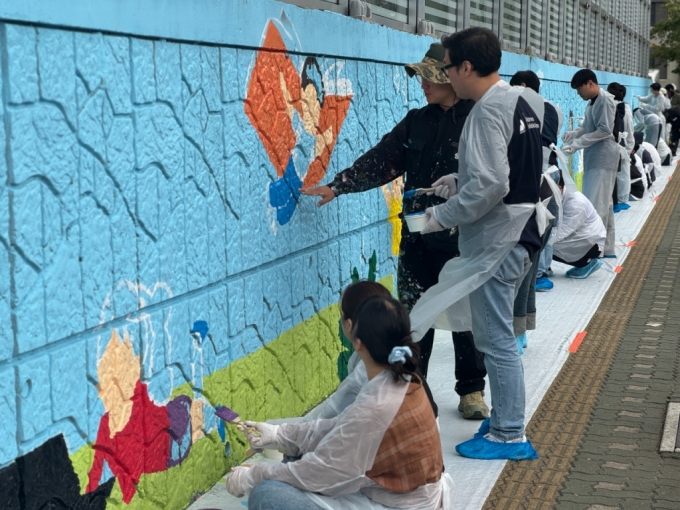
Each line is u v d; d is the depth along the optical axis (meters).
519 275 4.00
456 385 4.66
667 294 7.53
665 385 5.10
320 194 4.25
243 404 3.81
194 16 3.18
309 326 4.46
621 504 3.55
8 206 2.36
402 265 4.56
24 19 2.34
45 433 2.55
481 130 3.72
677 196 14.22
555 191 4.95
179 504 3.36
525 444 4.07
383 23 5.54
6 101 2.33
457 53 3.79
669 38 35.00
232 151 3.56
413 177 4.40
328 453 2.69
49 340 2.54
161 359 3.15
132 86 2.87
